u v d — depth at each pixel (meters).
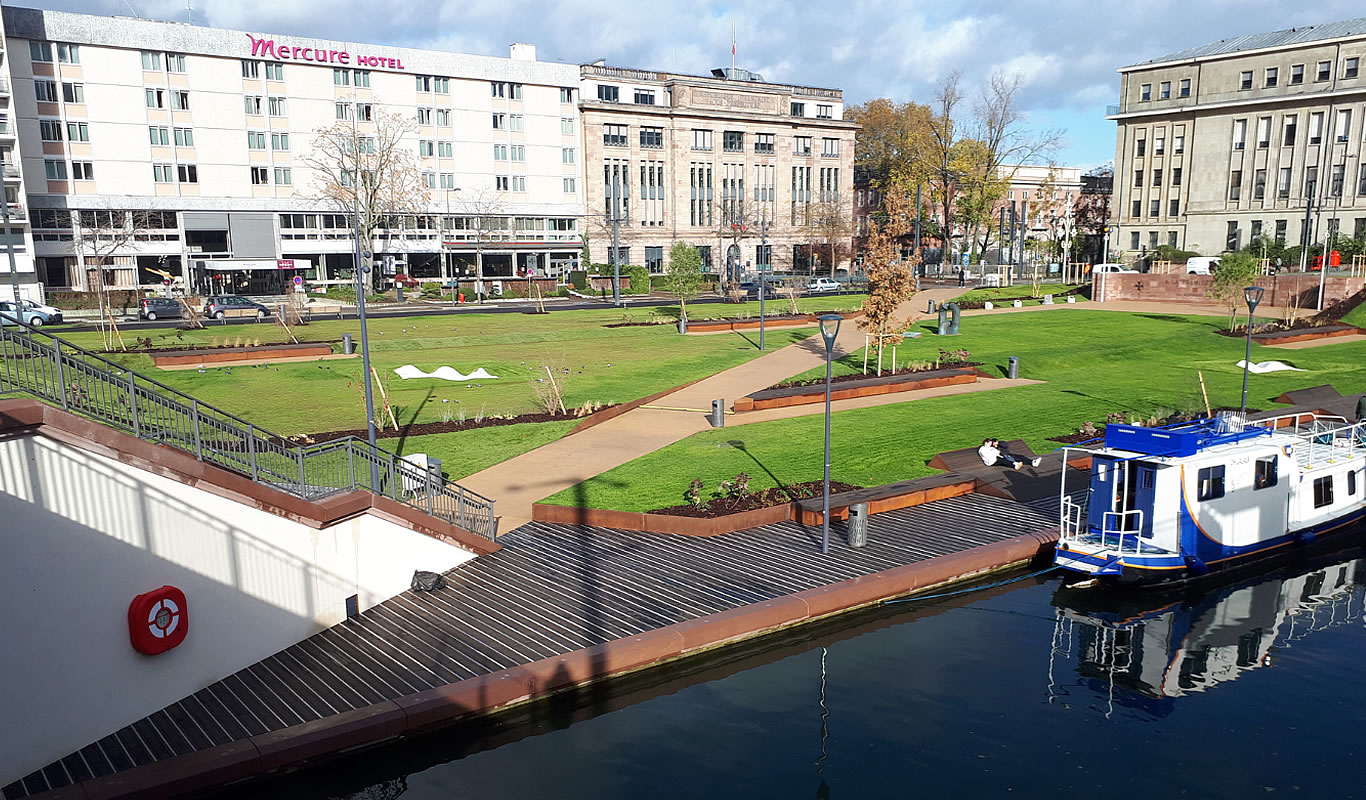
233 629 12.73
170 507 11.80
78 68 64.69
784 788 10.80
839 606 15.30
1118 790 10.77
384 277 78.56
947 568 16.59
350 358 36.53
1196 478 16.98
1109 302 61.53
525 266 87.38
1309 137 75.88
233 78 70.44
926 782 10.92
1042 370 36.84
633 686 13.32
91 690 11.02
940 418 27.75
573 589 15.62
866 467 22.70
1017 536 18.31
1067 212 110.69
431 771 11.29
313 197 74.94
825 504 17.22
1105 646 14.80
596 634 13.79
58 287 66.81
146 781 10.02
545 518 19.12
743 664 14.06
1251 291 26.45
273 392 29.53
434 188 80.56
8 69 61.12
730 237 92.62
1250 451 17.84
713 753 11.59
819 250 97.38
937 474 22.30
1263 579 17.98
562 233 87.38
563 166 86.81
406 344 40.16
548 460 22.89
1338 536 20.11
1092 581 17.39
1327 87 74.50
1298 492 18.98
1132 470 17.58
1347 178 73.94
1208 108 81.50
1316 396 31.11
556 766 11.33
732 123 93.88
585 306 61.44
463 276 84.31
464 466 22.31
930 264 100.75
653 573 16.34
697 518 18.47
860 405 29.88
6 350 10.87
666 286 75.19
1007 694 13.14
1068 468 22.77
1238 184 80.88
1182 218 84.69
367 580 14.88
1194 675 13.84
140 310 51.78
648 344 42.25
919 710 12.66
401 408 27.92
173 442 12.60
